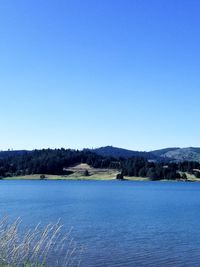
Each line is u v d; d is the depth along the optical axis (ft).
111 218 269.44
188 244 166.50
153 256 140.77
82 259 128.98
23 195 547.90
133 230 209.56
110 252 145.38
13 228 56.44
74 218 264.11
